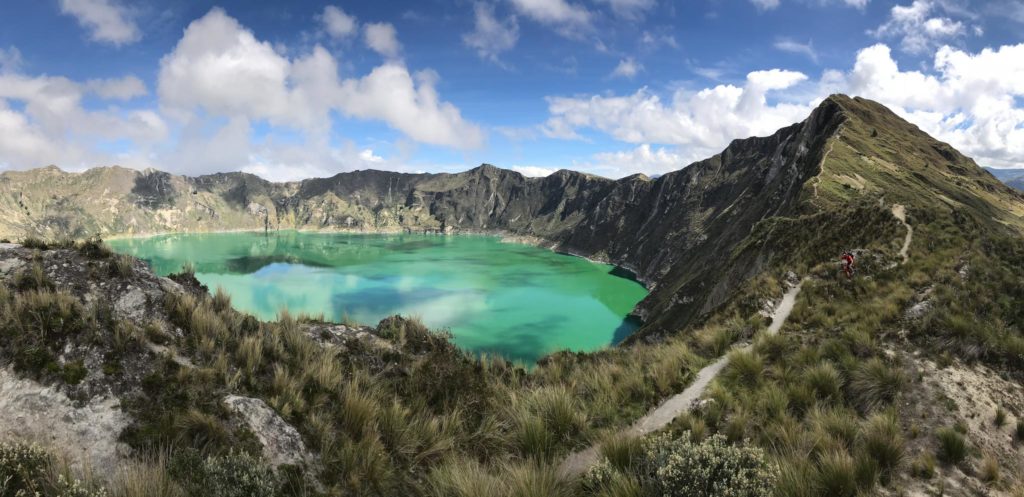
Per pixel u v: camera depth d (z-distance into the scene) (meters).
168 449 5.61
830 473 6.24
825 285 19.36
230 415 6.28
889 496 6.48
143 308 7.77
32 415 5.48
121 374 6.23
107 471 5.23
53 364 5.93
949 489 6.76
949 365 10.33
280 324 10.26
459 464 6.64
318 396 7.73
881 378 9.73
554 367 13.26
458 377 9.98
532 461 6.82
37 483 4.64
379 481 6.39
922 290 15.67
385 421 7.69
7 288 6.80
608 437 7.39
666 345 16.06
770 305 19.58
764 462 5.86
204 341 7.60
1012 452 7.82
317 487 6.02
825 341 12.46
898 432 7.93
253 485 5.12
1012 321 12.80
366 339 11.43
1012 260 19.19
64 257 8.01
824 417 8.39
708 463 5.57
